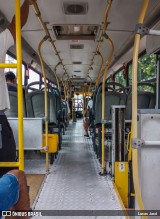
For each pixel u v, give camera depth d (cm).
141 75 636
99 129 460
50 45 642
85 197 292
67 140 731
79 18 441
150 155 185
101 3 380
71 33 545
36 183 336
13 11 406
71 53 750
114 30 512
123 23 470
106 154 430
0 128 191
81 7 396
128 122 381
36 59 801
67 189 317
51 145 418
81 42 616
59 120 562
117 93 453
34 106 480
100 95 454
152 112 183
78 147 617
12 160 198
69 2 377
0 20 411
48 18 441
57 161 464
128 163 332
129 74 804
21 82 171
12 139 201
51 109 475
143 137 183
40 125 337
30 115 482
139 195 168
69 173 387
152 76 528
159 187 186
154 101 456
